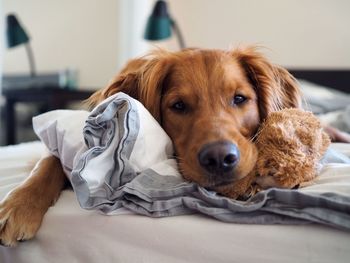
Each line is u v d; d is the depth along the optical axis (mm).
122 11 3951
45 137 1110
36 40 4578
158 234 832
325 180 938
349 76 3703
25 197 945
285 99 1445
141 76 1361
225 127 1112
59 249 896
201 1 4316
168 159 1089
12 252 918
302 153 938
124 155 925
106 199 877
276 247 775
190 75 1275
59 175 1071
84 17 4453
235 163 969
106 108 890
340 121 2266
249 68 1381
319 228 770
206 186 995
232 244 794
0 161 1409
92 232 875
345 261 751
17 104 4383
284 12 3949
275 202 814
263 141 1029
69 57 4574
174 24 3854
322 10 3801
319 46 3854
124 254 853
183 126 1238
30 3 4516
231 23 4215
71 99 3609
